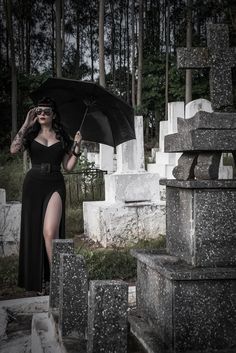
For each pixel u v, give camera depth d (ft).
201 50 9.96
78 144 14.85
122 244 24.44
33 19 134.92
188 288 8.80
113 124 15.37
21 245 14.82
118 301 7.72
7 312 13.32
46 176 14.56
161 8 133.59
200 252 9.14
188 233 9.41
